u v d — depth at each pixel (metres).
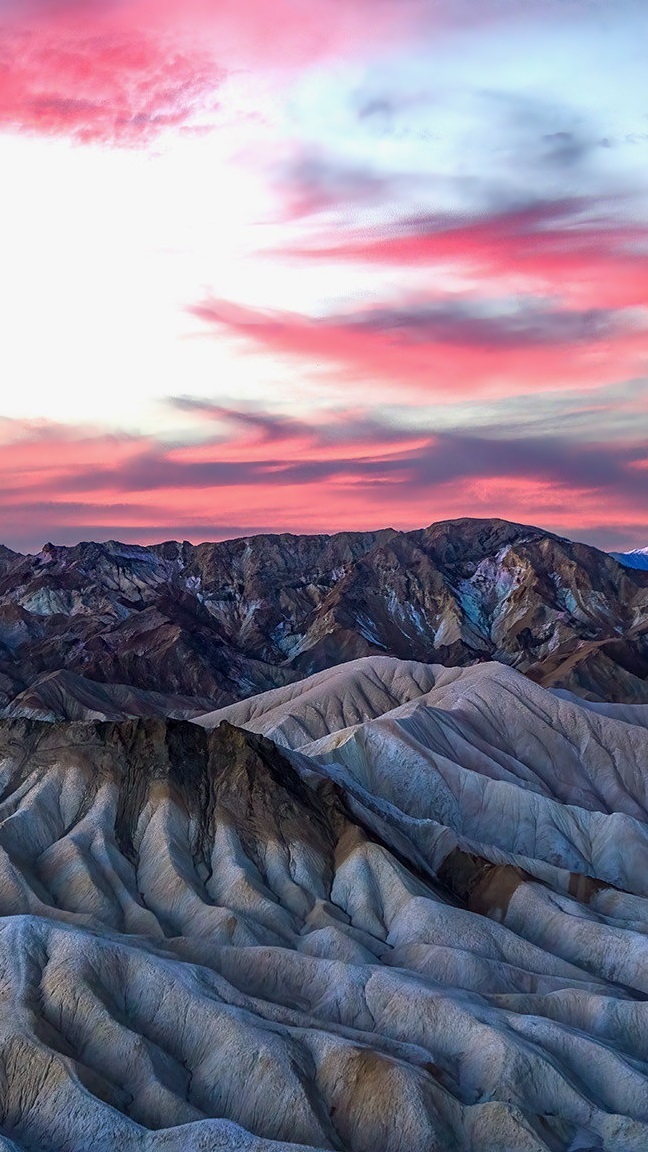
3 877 79.62
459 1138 58.88
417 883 88.69
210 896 84.19
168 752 94.81
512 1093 61.28
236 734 97.69
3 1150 53.12
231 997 68.38
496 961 78.56
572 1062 65.94
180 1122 57.78
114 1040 62.06
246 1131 55.03
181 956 74.50
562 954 84.50
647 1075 65.00
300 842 89.88
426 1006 68.25
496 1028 66.38
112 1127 55.50
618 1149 58.88
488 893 92.25
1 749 98.06
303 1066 61.84
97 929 74.75
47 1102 57.19
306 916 83.19
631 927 89.44
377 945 80.12
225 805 92.31
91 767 93.94
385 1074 60.31
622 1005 72.12
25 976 65.06
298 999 71.69
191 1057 63.41
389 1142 58.09
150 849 87.56
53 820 90.00
